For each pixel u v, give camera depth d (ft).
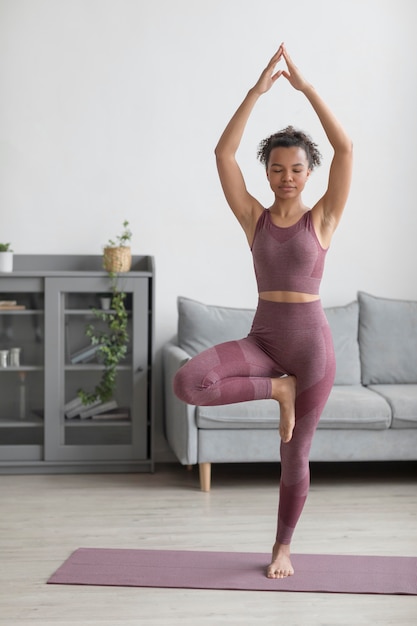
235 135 10.08
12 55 16.96
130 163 17.26
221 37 17.30
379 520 13.19
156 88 17.25
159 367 17.42
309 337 9.87
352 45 17.62
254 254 10.11
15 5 16.90
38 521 13.08
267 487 15.23
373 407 14.92
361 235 17.85
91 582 10.52
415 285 18.01
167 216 17.39
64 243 17.19
